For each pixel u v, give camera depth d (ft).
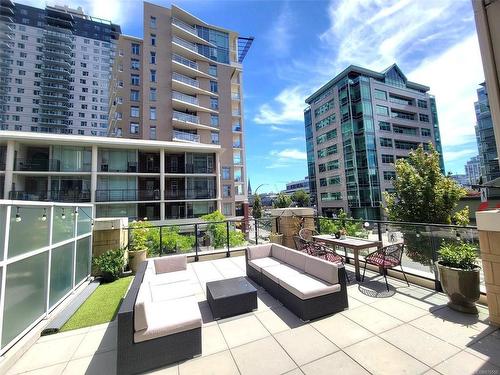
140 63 108.47
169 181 80.69
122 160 71.77
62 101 212.84
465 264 10.84
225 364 8.06
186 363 8.20
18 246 9.66
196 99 108.06
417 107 128.16
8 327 8.91
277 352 8.57
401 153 119.34
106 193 68.49
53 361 8.68
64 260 13.98
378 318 10.49
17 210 9.59
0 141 59.21
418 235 14.74
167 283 12.94
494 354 7.91
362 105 113.70
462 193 34.37
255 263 15.62
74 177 66.18
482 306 11.07
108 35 247.91
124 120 102.89
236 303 11.34
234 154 125.49
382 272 15.53
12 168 58.85
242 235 41.78
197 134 106.73
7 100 194.29
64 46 218.59
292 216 24.35
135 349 7.86
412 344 8.63
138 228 21.81
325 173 132.98
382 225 17.04
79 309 12.96
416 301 11.95
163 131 97.81
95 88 229.04
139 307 8.07
